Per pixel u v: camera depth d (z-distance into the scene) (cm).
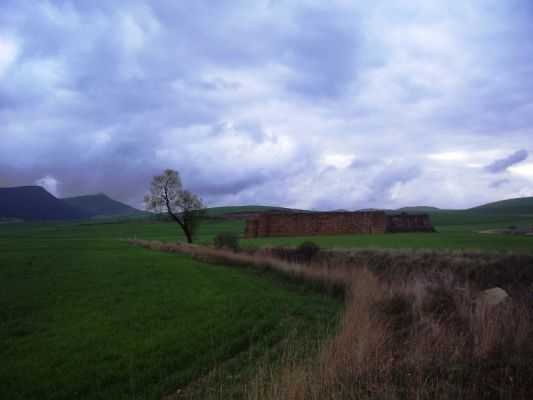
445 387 634
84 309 1573
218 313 1489
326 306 1605
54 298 1808
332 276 2025
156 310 1546
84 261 3497
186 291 1992
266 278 2567
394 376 703
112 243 6619
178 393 787
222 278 2453
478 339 799
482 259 2198
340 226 8325
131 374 848
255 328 1243
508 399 596
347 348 775
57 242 6969
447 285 1334
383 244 4062
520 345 762
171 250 4838
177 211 6744
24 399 769
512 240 4269
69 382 849
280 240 6116
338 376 691
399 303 1208
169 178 6688
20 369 935
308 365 725
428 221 8656
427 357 743
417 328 945
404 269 2338
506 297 1215
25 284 2205
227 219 14750
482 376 682
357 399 616
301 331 1216
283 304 1652
